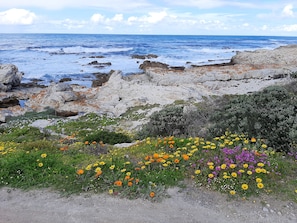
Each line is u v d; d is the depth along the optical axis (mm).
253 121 9820
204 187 6859
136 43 118188
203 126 12328
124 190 6793
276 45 121625
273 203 6180
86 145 10906
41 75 43062
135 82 31953
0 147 9852
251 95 12461
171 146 8945
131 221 5750
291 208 6020
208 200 6383
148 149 9258
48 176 7508
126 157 8594
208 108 15484
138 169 7465
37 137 14594
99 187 6988
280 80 32562
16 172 7688
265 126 9656
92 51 82062
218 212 5977
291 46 55781
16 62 55750
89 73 44906
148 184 6961
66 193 6805
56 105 24469
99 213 6035
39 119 20641
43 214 6062
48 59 61906
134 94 26938
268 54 45750
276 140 9047
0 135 15336
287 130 9023
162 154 8250
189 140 9359
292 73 33031
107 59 63875
